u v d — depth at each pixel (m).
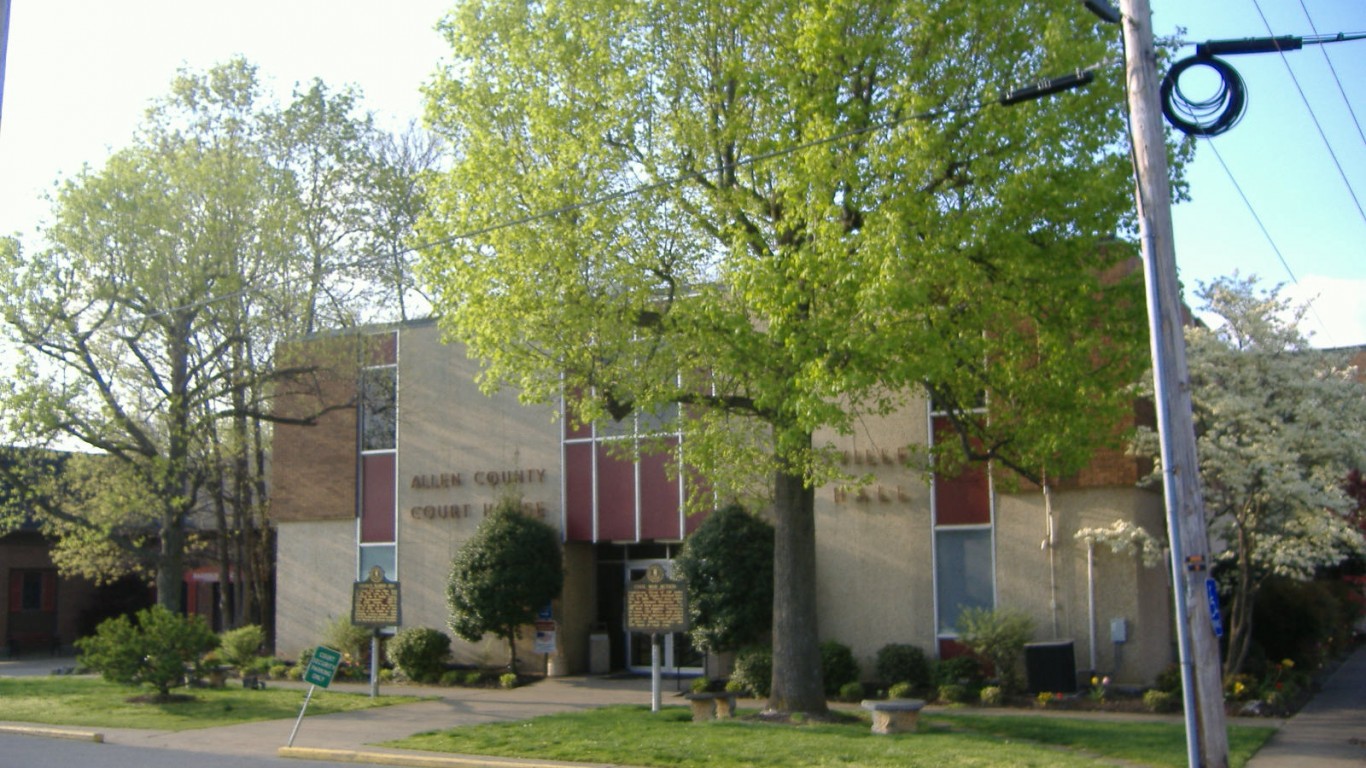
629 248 16.34
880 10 15.49
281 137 33.53
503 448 26.66
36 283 24.53
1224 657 21.48
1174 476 11.35
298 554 28.78
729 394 17.64
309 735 17.70
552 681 25.12
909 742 15.24
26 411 24.02
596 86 16.66
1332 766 13.92
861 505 22.70
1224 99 12.58
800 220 15.41
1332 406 19.72
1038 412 16.27
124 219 25.06
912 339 14.02
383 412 28.19
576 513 25.72
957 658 20.89
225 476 35.19
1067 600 20.73
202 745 17.20
